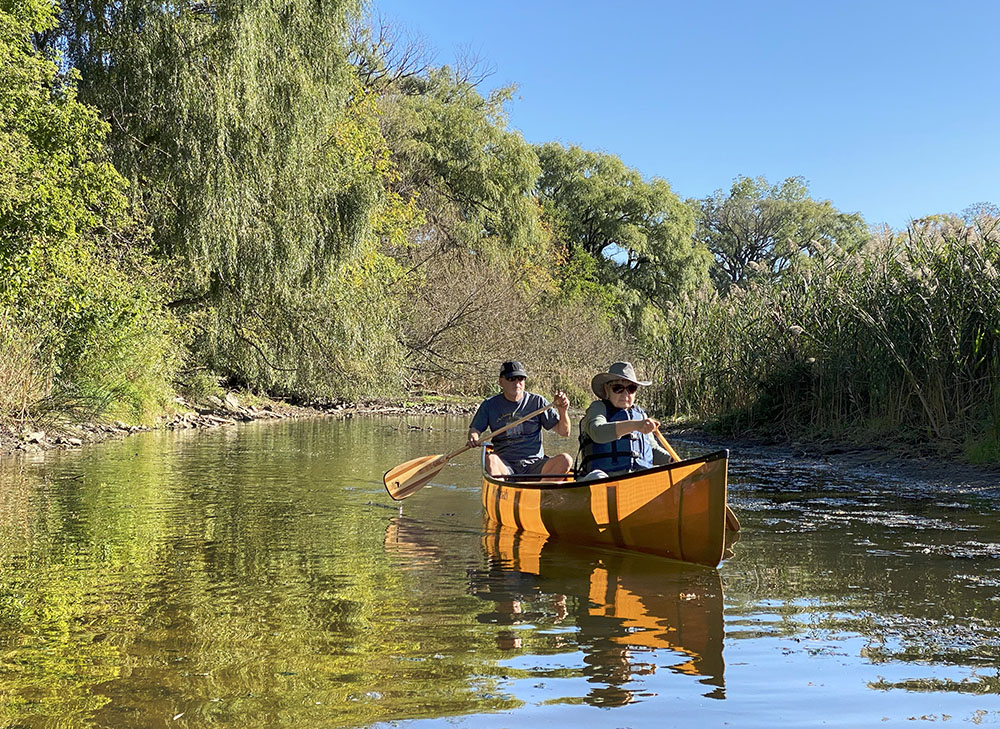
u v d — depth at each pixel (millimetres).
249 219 16219
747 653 3465
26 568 4883
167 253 16281
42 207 10883
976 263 10344
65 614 3984
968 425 10117
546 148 46812
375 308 20734
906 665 3328
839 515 6703
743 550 5469
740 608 4141
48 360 12859
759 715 2854
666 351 17734
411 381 27266
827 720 2814
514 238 33312
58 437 11930
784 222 59469
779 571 4898
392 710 2889
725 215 61156
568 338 31062
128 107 15031
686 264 47062
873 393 11641
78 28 14930
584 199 45938
